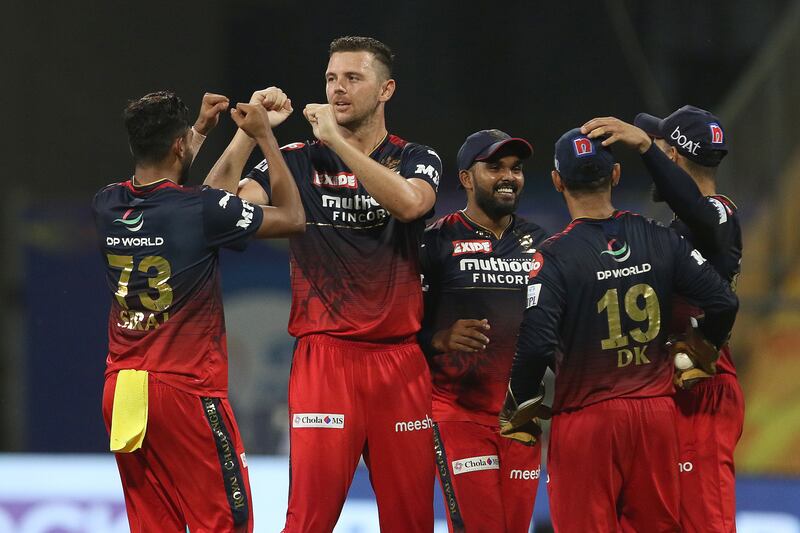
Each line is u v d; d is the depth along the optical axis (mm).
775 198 33594
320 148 15094
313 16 45781
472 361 17266
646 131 16312
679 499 14602
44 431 34469
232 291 33812
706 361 14875
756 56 42906
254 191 14914
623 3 44531
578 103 45531
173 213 13891
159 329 13977
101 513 23859
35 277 35031
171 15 44156
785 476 22812
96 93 43312
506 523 17453
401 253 14922
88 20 43219
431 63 45969
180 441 14000
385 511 15031
